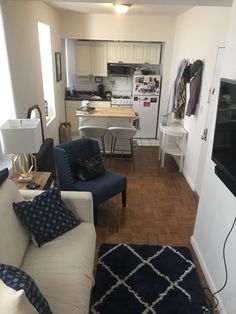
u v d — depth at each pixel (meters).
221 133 1.82
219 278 1.94
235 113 1.58
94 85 6.41
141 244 2.54
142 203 3.31
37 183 2.41
